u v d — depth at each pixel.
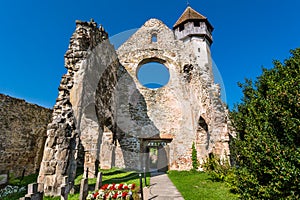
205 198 5.61
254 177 4.23
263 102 4.44
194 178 9.12
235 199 5.26
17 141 10.25
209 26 17.69
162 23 16.44
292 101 3.69
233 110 7.13
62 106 6.79
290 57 4.82
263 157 3.73
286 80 4.20
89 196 5.07
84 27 8.57
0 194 6.31
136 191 5.58
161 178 9.81
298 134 3.54
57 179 5.73
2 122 9.64
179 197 5.98
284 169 3.36
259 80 6.13
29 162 10.83
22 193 6.45
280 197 3.59
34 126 11.34
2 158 9.38
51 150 5.98
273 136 3.79
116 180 8.15
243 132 6.46
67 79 7.47
